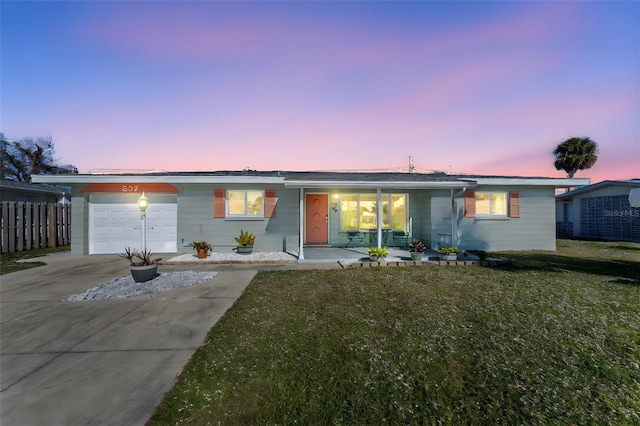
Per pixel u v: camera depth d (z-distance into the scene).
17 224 11.44
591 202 17.88
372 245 12.15
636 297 5.21
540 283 6.26
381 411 2.31
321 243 12.25
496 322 4.10
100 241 11.09
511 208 11.68
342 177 11.29
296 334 3.77
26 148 27.30
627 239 15.70
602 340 3.54
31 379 2.79
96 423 2.18
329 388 2.62
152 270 6.71
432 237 11.34
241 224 10.89
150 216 11.20
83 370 2.95
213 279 6.94
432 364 3.02
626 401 2.45
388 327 3.97
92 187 10.94
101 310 4.80
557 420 2.21
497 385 2.66
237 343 3.52
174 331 3.94
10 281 6.86
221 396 2.49
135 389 2.62
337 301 5.13
